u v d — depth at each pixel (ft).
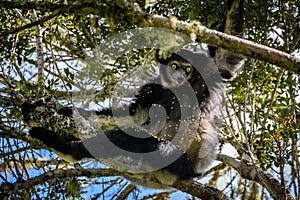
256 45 20.49
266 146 27.25
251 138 24.66
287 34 26.03
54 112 26.89
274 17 27.78
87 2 20.07
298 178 25.63
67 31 28.32
